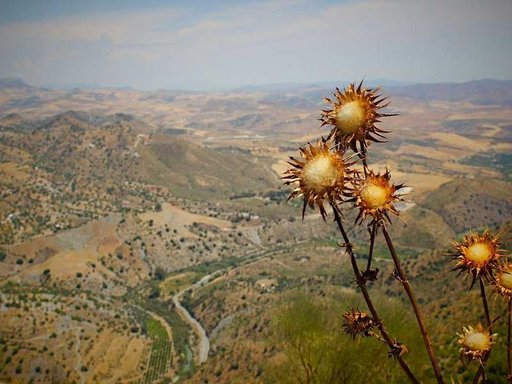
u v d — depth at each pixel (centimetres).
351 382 1841
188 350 12912
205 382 7844
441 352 2947
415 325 1825
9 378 10206
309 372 2062
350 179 378
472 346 426
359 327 401
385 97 402
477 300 4659
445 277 8256
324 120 413
